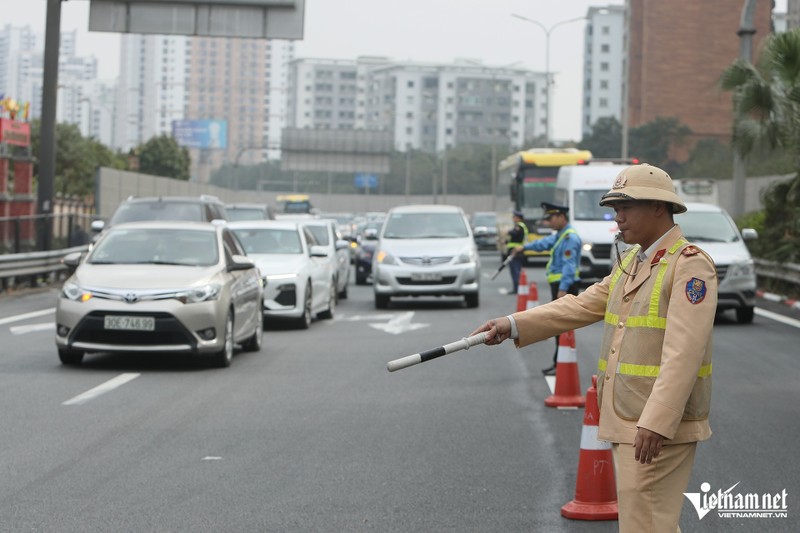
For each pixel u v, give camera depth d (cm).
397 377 1447
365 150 8862
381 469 916
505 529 739
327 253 2231
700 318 486
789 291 2812
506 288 3219
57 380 1382
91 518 760
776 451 996
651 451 480
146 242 1617
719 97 2939
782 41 2702
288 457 959
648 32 10319
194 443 1013
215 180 19025
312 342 1856
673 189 511
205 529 735
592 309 543
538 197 4353
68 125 7206
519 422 1129
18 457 948
